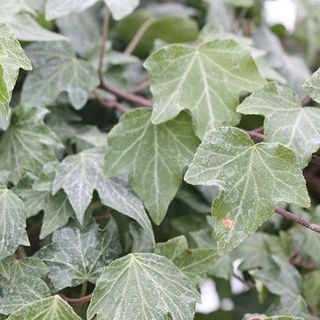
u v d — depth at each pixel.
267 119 0.47
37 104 0.54
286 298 0.53
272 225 0.59
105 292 0.44
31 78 0.54
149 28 0.63
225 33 0.60
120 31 0.64
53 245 0.47
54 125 0.55
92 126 0.55
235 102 0.49
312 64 0.70
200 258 0.48
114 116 0.58
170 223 0.57
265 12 0.68
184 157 0.49
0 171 0.49
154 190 0.49
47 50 0.55
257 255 0.56
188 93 0.49
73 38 0.60
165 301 0.44
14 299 0.45
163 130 0.49
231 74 0.49
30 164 0.51
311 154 0.46
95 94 0.56
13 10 0.52
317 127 0.47
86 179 0.48
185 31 0.63
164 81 0.49
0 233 0.45
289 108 0.47
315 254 0.57
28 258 0.46
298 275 0.55
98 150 0.51
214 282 0.61
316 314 0.55
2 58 0.44
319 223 0.57
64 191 0.48
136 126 0.49
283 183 0.45
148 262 0.45
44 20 0.57
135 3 0.51
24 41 0.54
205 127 0.48
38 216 0.51
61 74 0.55
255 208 0.44
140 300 0.43
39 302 0.44
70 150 0.54
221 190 0.44
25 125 0.52
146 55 0.65
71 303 0.46
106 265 0.47
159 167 0.49
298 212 0.58
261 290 0.55
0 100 0.43
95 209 0.50
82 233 0.47
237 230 0.44
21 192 0.49
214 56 0.50
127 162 0.49
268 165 0.45
